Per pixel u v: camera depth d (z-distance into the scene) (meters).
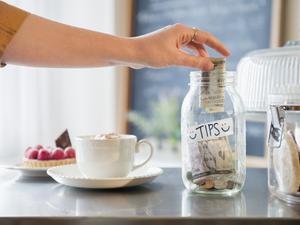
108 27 1.93
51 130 1.85
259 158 1.65
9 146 1.72
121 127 1.97
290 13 1.60
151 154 0.84
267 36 1.65
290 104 0.58
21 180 0.81
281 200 0.61
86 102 1.92
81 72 1.91
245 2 1.71
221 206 0.57
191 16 1.85
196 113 0.65
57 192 0.68
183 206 0.57
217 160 0.64
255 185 0.73
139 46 0.66
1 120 1.69
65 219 0.52
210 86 0.64
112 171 0.72
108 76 1.96
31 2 1.72
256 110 0.89
